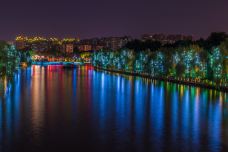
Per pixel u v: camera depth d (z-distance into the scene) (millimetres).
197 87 137875
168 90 128500
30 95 110188
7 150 51562
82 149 52219
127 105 91938
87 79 181625
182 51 164125
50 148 52562
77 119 72125
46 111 80938
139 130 63094
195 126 66562
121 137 58406
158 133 61062
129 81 170250
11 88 130500
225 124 68375
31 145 53844
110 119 72438
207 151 51531
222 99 103812
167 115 77562
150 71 199750
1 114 76562
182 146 53688
